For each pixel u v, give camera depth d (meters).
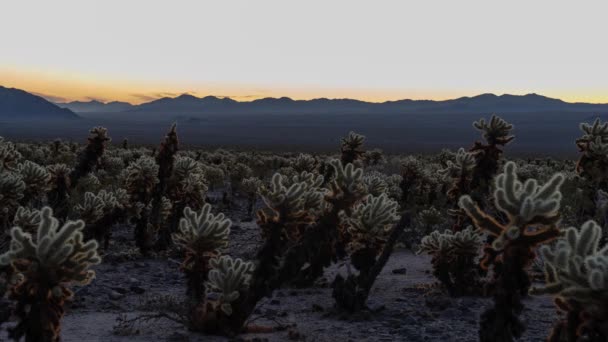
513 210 6.34
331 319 10.20
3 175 12.58
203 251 9.95
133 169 16.98
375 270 10.78
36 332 6.25
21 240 6.30
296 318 10.30
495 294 6.43
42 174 15.38
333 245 12.13
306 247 9.27
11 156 16.44
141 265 15.19
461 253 11.76
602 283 5.21
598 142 13.20
